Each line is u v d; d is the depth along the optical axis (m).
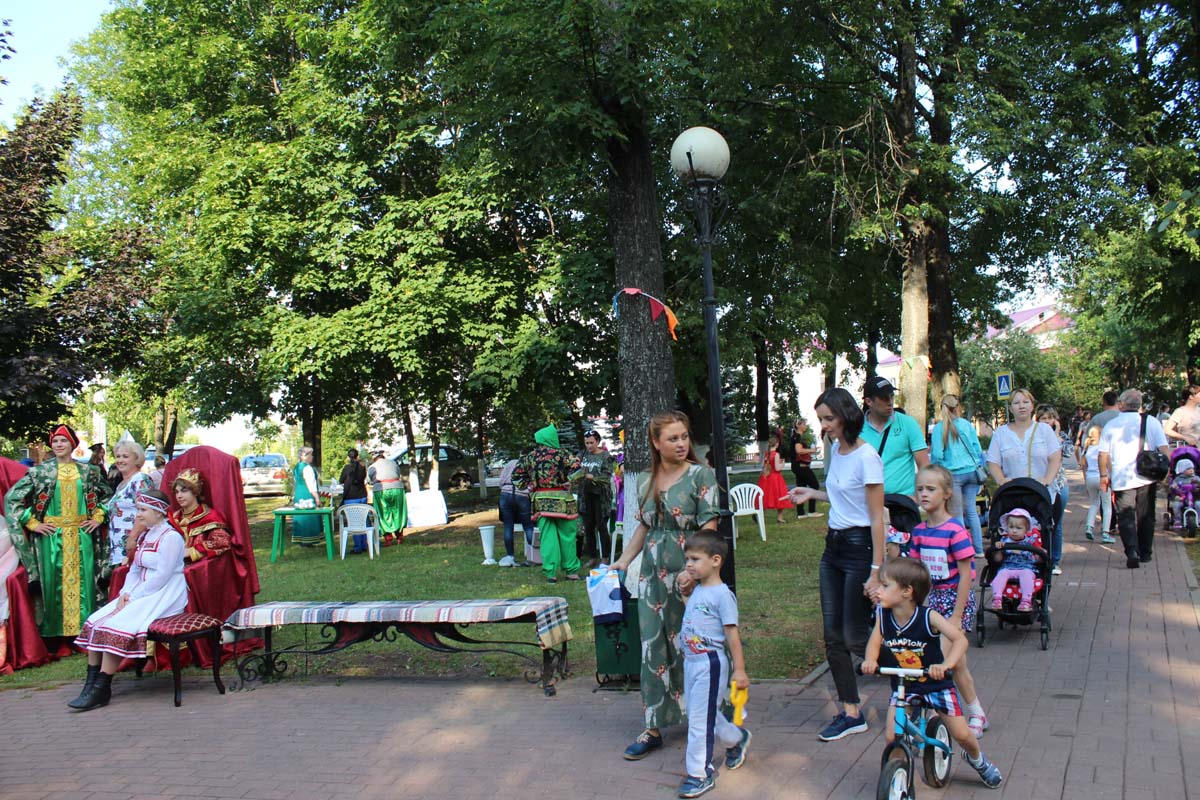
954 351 19.69
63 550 9.23
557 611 6.95
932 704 4.45
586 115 8.24
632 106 8.73
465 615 6.85
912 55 17.17
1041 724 5.39
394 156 19.55
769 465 17.78
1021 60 16.77
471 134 9.80
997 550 7.46
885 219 15.73
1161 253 18.47
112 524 9.05
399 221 19.45
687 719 5.31
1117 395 13.05
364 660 8.16
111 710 7.00
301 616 7.29
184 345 21.67
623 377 8.88
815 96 18.50
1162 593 9.02
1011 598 7.25
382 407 30.22
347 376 21.91
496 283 18.61
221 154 20.50
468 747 5.61
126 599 7.34
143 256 18.66
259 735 6.12
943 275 19.69
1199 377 22.92
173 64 21.88
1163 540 12.73
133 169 24.03
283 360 18.97
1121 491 10.58
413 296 18.34
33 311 15.08
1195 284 20.23
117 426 37.31
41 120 16.06
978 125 15.52
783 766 4.97
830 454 5.59
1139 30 18.09
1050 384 56.22
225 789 5.14
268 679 7.65
